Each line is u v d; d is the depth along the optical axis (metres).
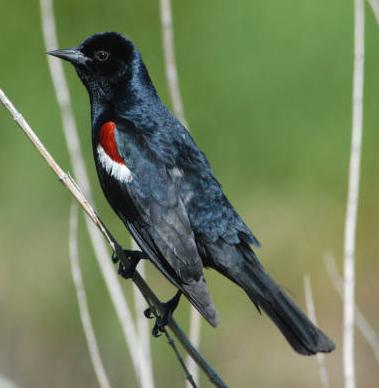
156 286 14.30
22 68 15.62
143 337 8.69
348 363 8.34
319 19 15.54
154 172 8.80
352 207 8.68
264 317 14.49
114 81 9.47
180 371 13.85
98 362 8.66
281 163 15.62
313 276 15.32
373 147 15.84
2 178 15.27
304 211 15.55
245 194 15.59
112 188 8.91
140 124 9.16
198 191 8.75
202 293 8.13
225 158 15.59
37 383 14.27
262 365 14.41
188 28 15.62
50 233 15.02
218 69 15.59
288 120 15.59
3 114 15.45
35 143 8.11
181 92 15.48
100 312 14.38
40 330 14.57
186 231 8.55
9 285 14.88
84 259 14.73
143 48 15.62
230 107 15.56
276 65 15.59
